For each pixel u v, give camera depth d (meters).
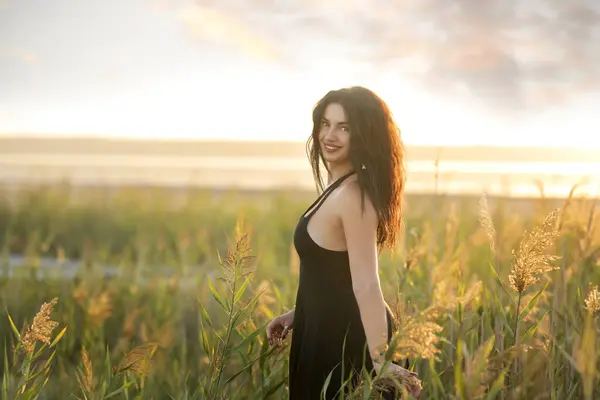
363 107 2.81
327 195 2.84
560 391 2.98
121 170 27.06
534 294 3.09
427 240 4.32
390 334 2.84
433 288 3.91
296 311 3.04
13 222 9.75
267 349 3.28
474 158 27.66
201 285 5.59
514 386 2.96
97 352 4.56
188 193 13.35
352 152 2.81
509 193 6.48
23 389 3.12
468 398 2.37
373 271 2.72
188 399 3.49
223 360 3.25
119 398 3.93
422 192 9.62
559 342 3.33
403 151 2.96
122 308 5.73
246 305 3.22
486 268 4.52
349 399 2.64
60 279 6.24
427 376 3.29
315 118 2.98
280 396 3.55
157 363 4.30
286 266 6.85
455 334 3.53
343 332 2.82
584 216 3.76
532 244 2.80
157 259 7.77
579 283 3.69
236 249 3.10
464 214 6.95
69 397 3.89
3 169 27.41
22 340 3.10
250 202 13.10
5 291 5.95
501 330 3.11
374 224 2.76
